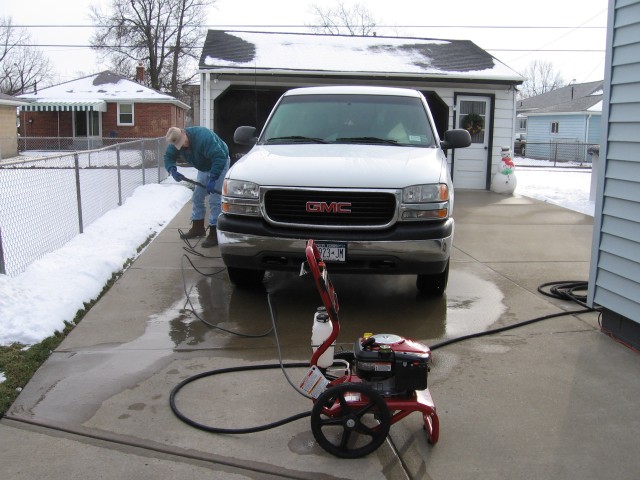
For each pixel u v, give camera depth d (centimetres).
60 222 800
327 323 309
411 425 329
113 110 3253
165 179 1512
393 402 298
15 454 296
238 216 494
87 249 661
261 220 484
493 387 370
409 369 297
